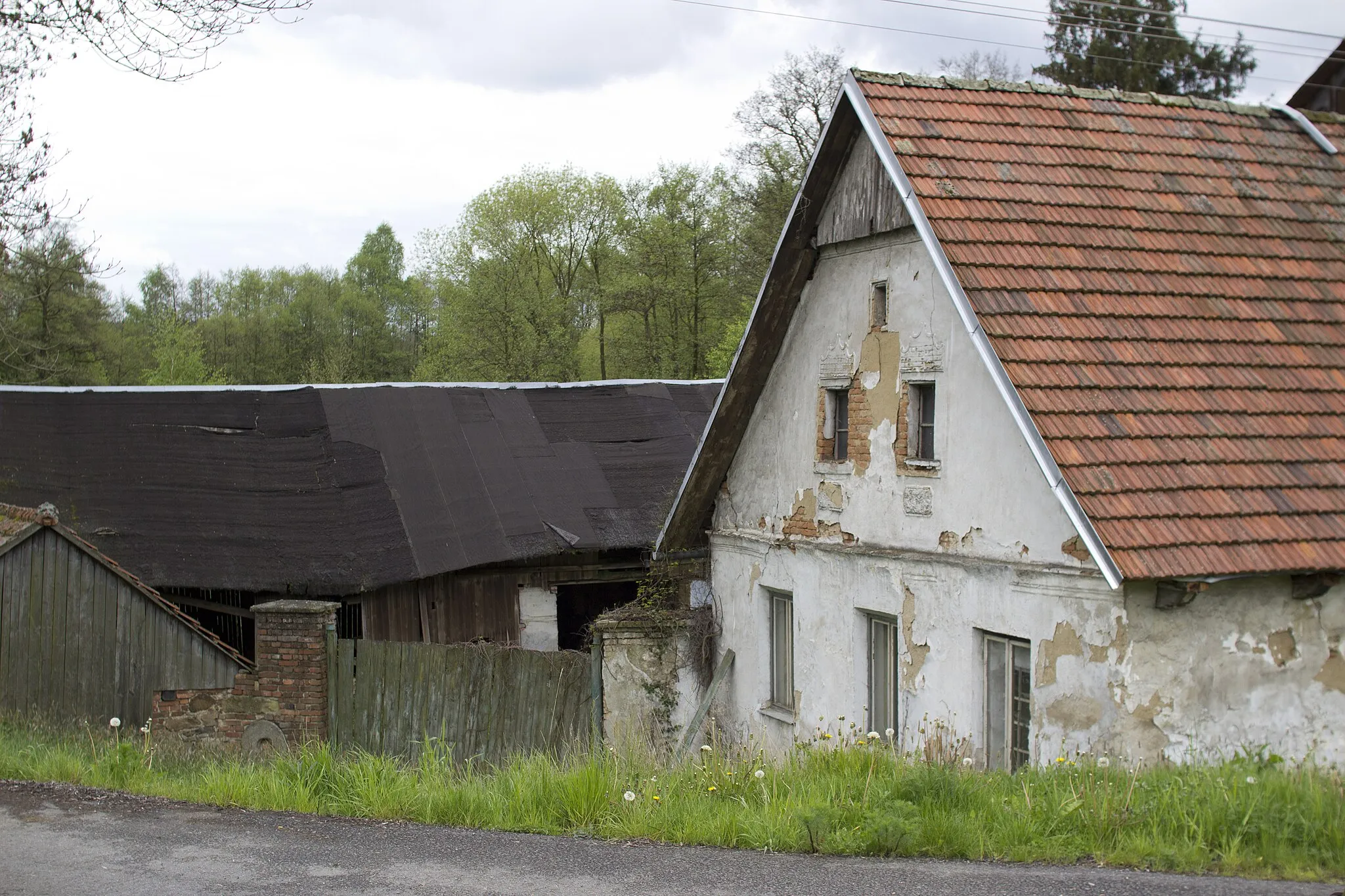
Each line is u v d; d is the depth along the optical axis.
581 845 7.14
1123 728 8.43
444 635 16.34
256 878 6.41
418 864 6.71
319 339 54.69
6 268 16.27
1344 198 11.57
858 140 11.55
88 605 12.42
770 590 13.70
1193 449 8.80
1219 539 8.26
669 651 14.05
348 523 16.17
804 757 9.54
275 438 17.44
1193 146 11.69
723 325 42.53
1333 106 15.67
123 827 7.48
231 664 12.76
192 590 15.78
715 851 6.98
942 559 10.45
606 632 13.73
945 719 10.41
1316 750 8.71
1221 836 6.63
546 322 43.59
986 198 10.29
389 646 12.81
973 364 10.08
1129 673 8.43
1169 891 5.90
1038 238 10.04
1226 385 9.36
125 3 10.86
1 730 11.30
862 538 11.80
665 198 42.88
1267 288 10.33
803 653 12.84
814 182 11.93
